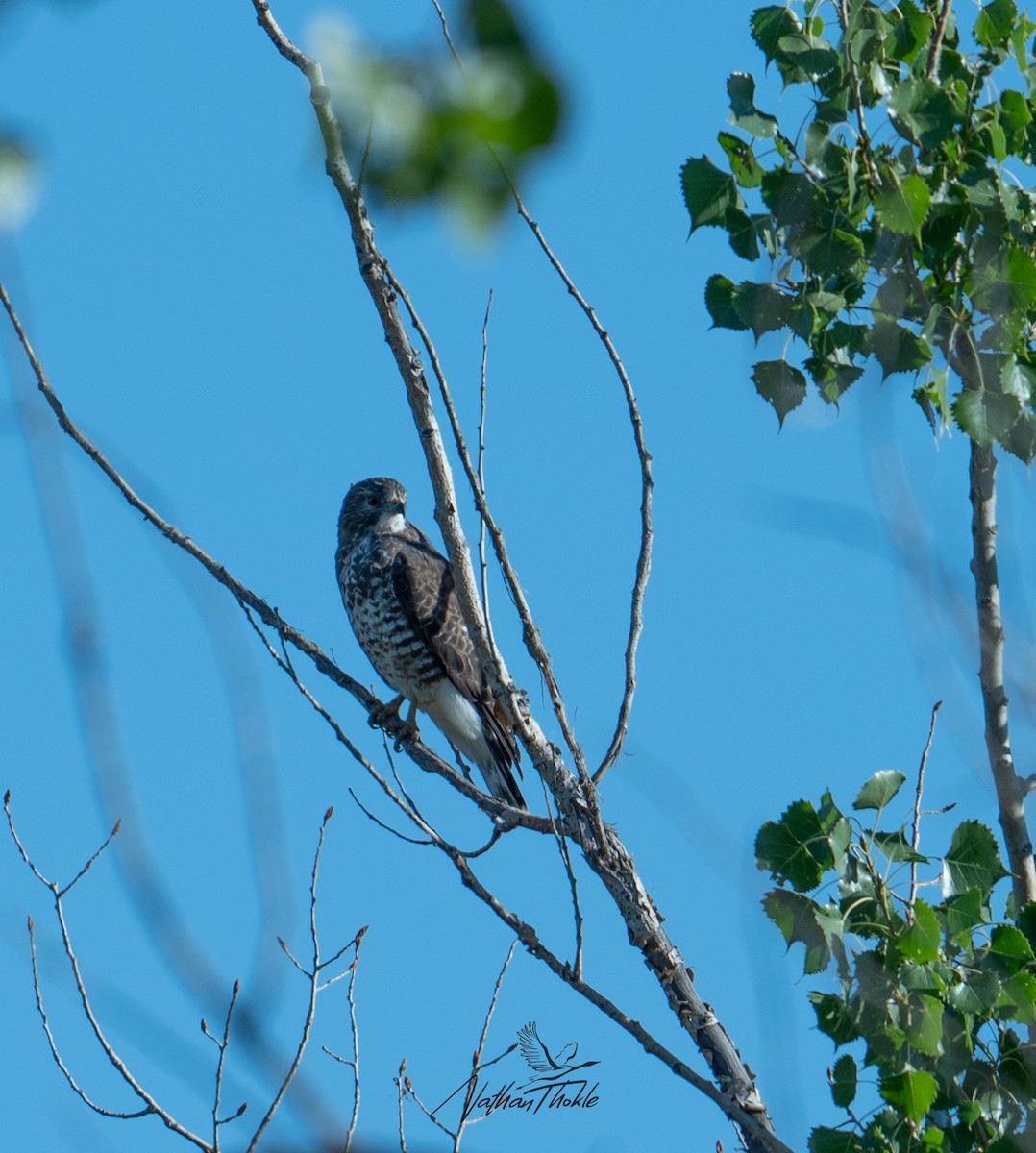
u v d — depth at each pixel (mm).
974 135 9852
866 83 9594
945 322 9727
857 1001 8398
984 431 9398
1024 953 8516
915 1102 8328
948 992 8508
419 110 3105
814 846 8320
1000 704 9383
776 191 9531
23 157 3846
